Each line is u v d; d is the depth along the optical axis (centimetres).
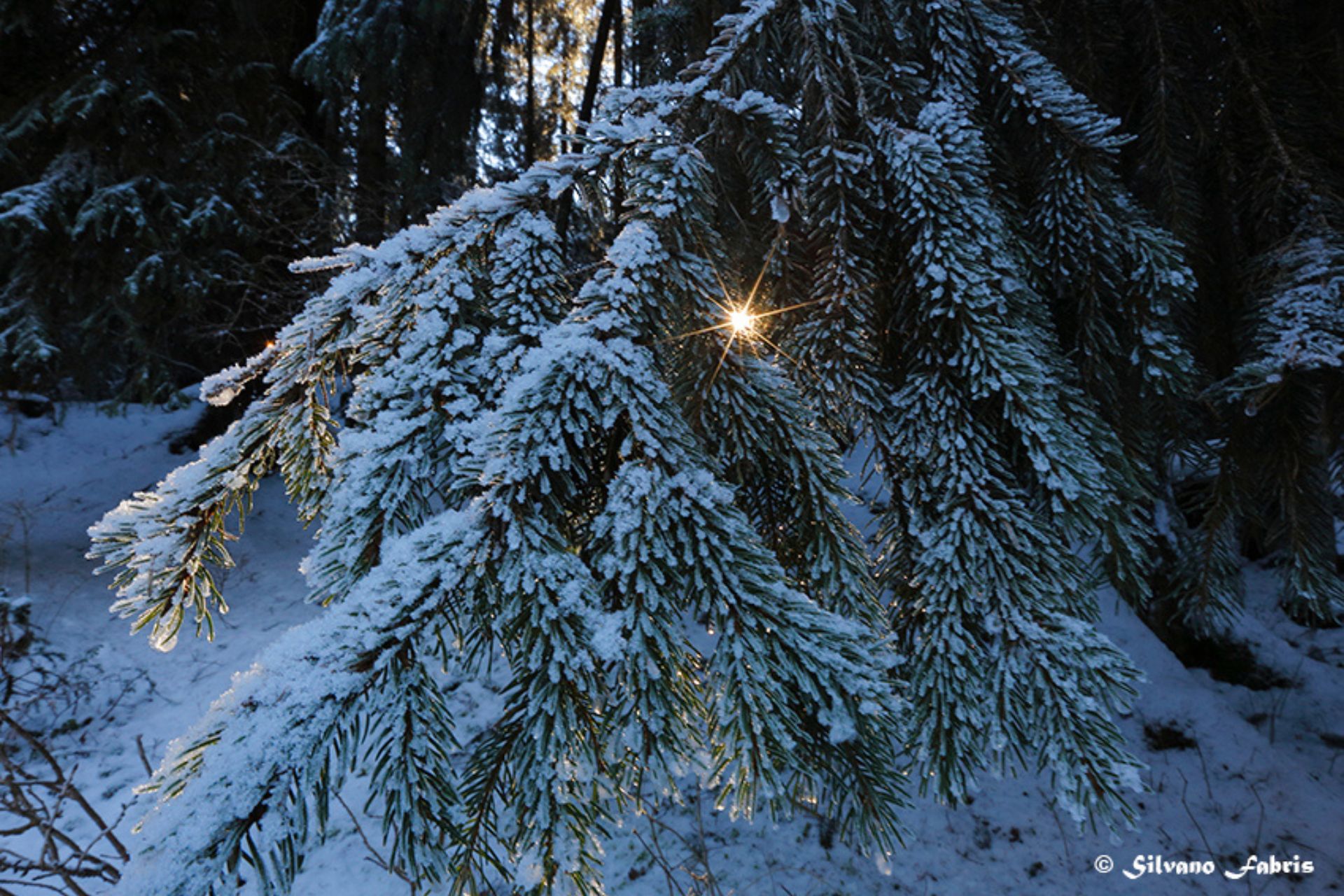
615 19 685
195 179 477
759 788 76
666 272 104
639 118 118
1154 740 337
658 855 265
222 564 102
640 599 80
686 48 270
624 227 114
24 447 666
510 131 744
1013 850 274
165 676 402
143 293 437
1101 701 97
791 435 105
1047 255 148
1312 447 173
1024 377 112
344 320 110
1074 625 104
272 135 554
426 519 98
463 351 102
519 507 84
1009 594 107
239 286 544
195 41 473
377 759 68
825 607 107
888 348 138
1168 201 188
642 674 75
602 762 76
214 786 60
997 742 101
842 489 107
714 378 106
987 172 132
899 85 143
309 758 63
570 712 74
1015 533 110
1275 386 151
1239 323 195
